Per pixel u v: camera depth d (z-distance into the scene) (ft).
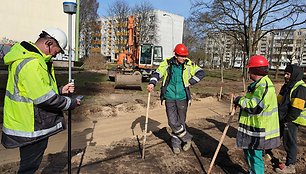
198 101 38.47
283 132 14.92
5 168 14.06
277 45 206.69
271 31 90.27
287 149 14.87
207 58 206.69
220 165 15.58
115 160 15.52
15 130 9.28
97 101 32.58
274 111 12.26
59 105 9.42
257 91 11.84
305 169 15.57
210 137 20.75
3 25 87.30
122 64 69.56
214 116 29.37
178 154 16.84
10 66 9.27
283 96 14.69
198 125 24.40
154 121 25.86
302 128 24.59
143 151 15.85
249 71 12.39
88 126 22.99
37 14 94.73
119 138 20.26
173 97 16.43
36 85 8.83
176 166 15.14
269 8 86.58
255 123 12.15
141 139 19.62
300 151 18.48
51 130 9.82
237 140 12.90
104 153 16.51
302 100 13.91
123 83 46.34
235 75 113.29
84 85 48.80
